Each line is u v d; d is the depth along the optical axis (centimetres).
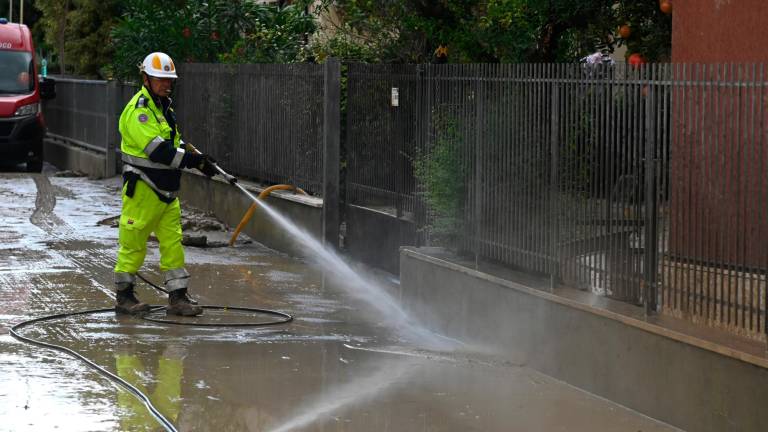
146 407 899
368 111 1594
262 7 2652
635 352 890
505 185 1148
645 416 880
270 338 1178
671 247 900
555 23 1425
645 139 932
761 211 810
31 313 1278
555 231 1061
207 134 2247
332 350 1126
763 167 809
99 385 966
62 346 1116
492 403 927
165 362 1058
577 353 970
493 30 1491
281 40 2422
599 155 995
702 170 866
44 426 838
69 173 3097
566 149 1041
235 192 2030
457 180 1238
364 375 1021
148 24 2656
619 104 967
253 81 2008
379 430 848
